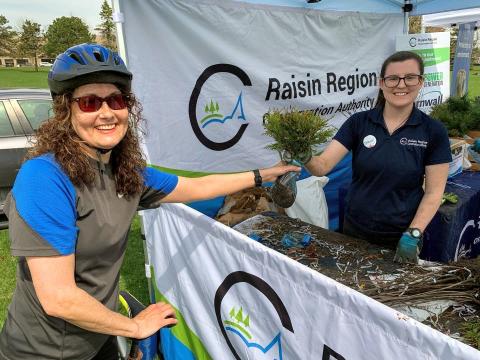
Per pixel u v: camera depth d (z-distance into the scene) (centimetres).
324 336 125
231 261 162
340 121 394
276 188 199
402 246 189
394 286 167
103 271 127
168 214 209
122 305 182
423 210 201
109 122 117
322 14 349
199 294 193
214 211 329
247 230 251
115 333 117
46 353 129
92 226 117
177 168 294
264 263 144
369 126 220
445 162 201
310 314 129
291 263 132
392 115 212
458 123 419
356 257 202
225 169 322
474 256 349
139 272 384
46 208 103
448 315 145
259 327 154
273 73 329
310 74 356
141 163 138
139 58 257
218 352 185
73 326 128
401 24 429
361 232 232
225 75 301
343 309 117
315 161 216
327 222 376
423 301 154
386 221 219
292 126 196
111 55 119
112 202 124
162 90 272
